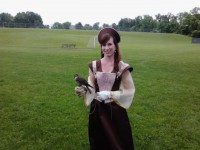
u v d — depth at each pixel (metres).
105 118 4.30
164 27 125.44
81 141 6.51
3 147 6.17
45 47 45.16
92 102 4.42
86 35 80.69
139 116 8.36
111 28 4.33
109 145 4.27
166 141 6.59
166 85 13.05
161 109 9.09
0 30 80.50
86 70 17.45
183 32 116.69
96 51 34.88
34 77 14.50
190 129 7.36
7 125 7.45
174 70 18.23
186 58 26.06
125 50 37.75
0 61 21.06
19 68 17.62
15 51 31.23
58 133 6.98
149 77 15.26
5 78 14.09
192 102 10.03
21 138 6.66
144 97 10.61
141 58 25.78
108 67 4.37
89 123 4.47
